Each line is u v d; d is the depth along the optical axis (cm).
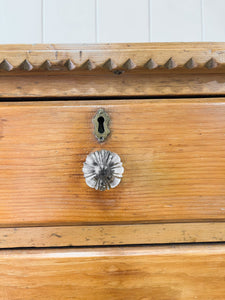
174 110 31
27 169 30
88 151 31
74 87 31
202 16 71
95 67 30
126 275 31
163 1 70
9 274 30
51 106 31
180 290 31
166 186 31
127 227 31
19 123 30
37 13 68
